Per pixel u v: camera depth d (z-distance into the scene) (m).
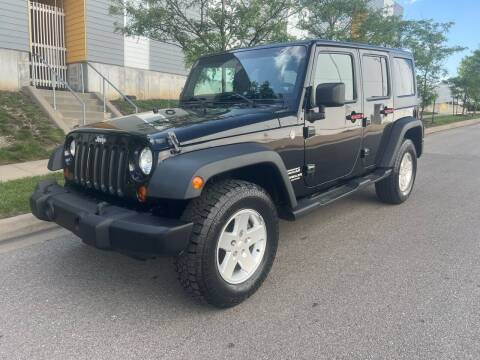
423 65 18.66
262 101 4.14
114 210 3.12
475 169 9.39
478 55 33.94
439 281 3.71
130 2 9.34
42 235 4.82
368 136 5.19
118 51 14.19
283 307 3.28
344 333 2.92
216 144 3.25
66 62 13.83
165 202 3.14
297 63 4.13
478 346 2.77
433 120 24.69
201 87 4.75
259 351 2.73
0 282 3.69
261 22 8.66
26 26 11.90
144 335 2.92
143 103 14.42
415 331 2.94
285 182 3.61
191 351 2.74
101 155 3.40
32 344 2.81
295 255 4.32
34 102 11.11
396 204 6.15
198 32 8.91
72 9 13.34
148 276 3.83
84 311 3.23
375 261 4.16
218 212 3.03
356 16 13.09
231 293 3.18
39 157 8.34
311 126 4.12
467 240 4.74
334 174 4.66
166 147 2.99
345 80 4.68
